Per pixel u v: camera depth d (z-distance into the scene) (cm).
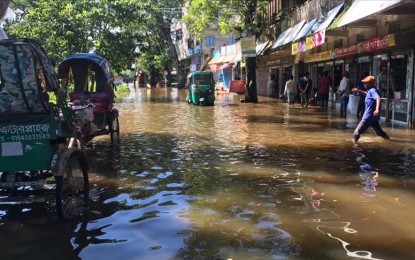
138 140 1166
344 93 1778
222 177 744
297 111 1978
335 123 1495
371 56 1659
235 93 3878
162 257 429
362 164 830
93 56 1164
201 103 2466
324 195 630
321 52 2184
